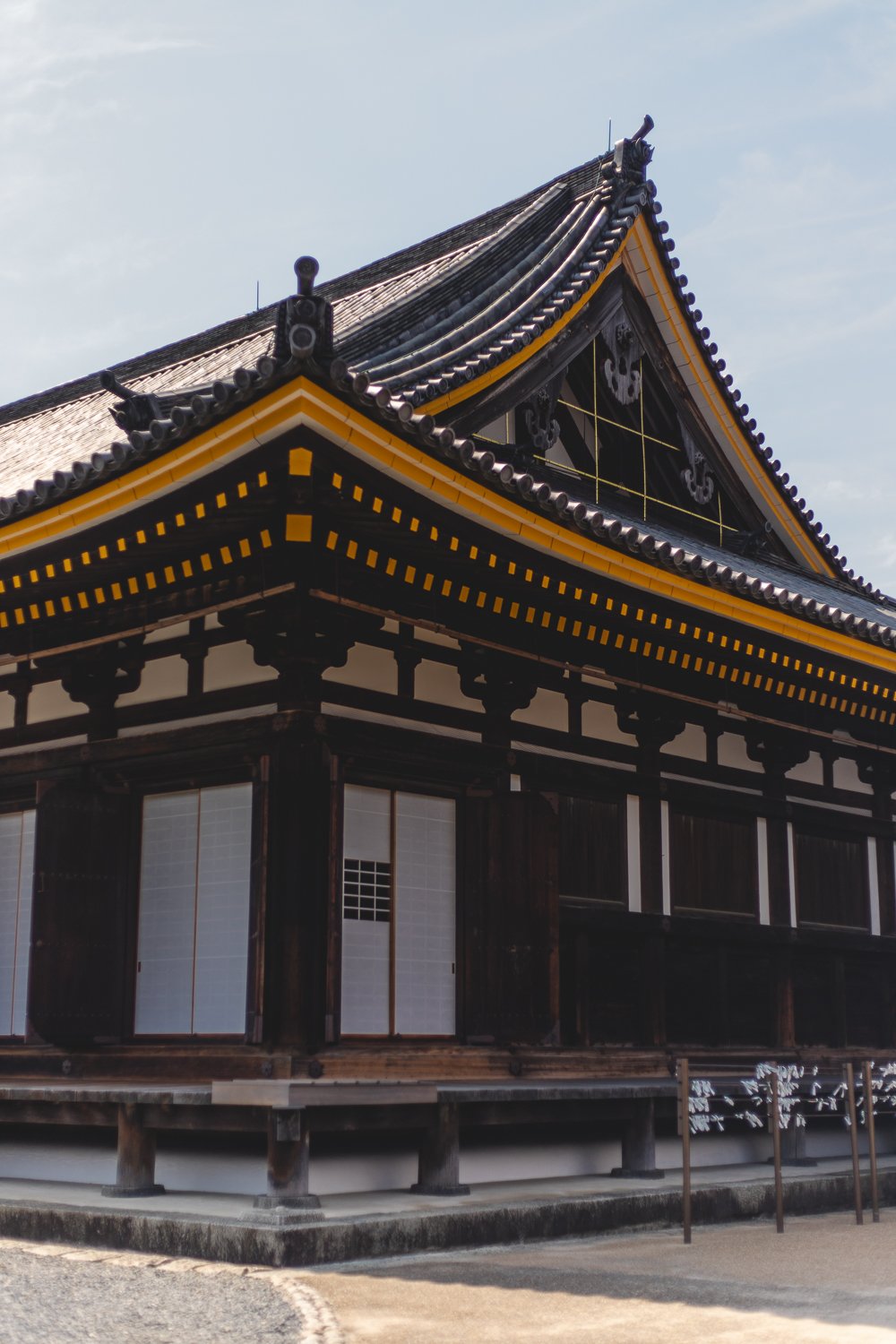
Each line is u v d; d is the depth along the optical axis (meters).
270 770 11.40
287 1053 10.80
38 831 12.05
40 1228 10.45
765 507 19.47
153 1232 9.83
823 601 18.08
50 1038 11.74
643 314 17.88
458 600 12.61
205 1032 11.77
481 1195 11.30
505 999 12.30
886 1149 16.92
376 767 12.13
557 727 14.04
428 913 12.41
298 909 11.02
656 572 12.66
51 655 13.38
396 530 11.22
